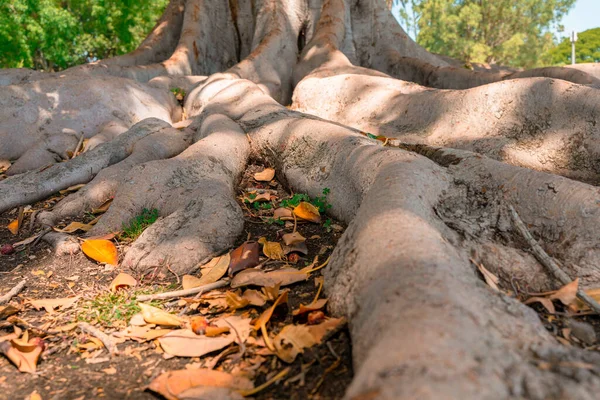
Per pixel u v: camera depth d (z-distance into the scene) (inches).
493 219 40.3
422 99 71.6
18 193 58.1
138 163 60.7
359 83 80.9
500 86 63.8
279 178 60.2
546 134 59.5
